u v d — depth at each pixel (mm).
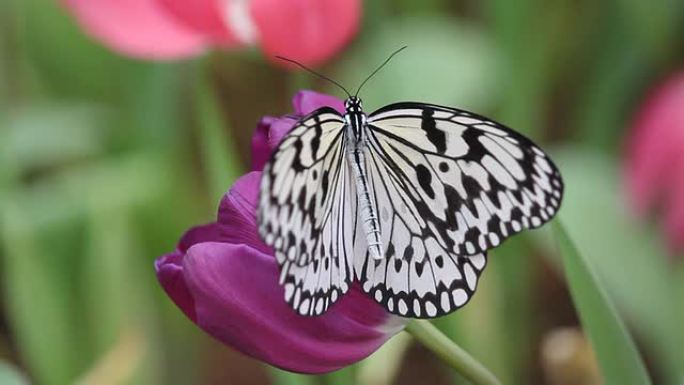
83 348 1360
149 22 1222
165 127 1535
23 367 1564
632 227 1296
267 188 813
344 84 1512
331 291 845
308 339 884
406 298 862
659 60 1639
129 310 1358
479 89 1484
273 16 1173
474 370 896
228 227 882
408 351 1646
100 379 1299
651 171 1288
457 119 853
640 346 1521
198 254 868
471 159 856
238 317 873
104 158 1634
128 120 1606
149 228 1481
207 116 1142
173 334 1481
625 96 1631
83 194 1446
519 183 848
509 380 1292
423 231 864
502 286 1421
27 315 1332
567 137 1778
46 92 1699
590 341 938
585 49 1683
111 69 1636
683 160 1275
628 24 1631
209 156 1138
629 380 935
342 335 888
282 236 821
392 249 864
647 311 1280
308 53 1193
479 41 1529
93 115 1618
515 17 1493
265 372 1646
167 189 1489
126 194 1445
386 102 1434
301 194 831
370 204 855
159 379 1395
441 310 861
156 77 1528
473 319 1252
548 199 843
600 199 1312
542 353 1486
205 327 875
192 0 1190
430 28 1541
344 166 859
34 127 1598
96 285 1354
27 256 1337
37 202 1452
